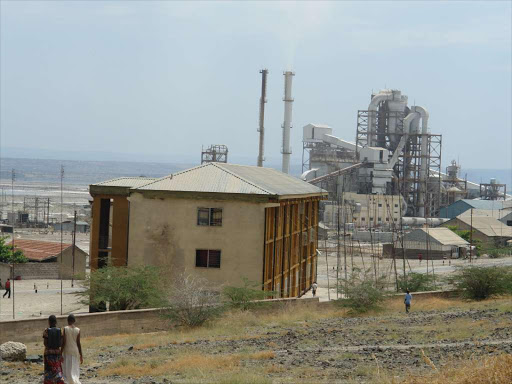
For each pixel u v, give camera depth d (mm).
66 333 22203
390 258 142500
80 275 61719
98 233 68812
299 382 23219
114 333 45000
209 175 66625
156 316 46875
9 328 40500
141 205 64062
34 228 191875
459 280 66500
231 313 49281
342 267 124812
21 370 27766
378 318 48125
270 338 37531
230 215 63031
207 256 63219
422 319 45188
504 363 19969
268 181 73188
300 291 83688
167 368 27641
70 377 22047
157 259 63719
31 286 94625
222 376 24375
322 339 36031
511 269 69312
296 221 80000
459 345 30344
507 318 41250
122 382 24891
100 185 67688
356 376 24312
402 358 27656
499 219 199875
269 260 65250
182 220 63500
